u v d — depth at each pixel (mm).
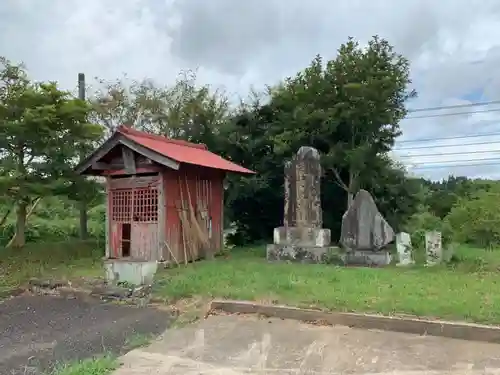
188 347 6750
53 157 13117
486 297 8023
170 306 9055
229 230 19656
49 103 13062
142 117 20844
